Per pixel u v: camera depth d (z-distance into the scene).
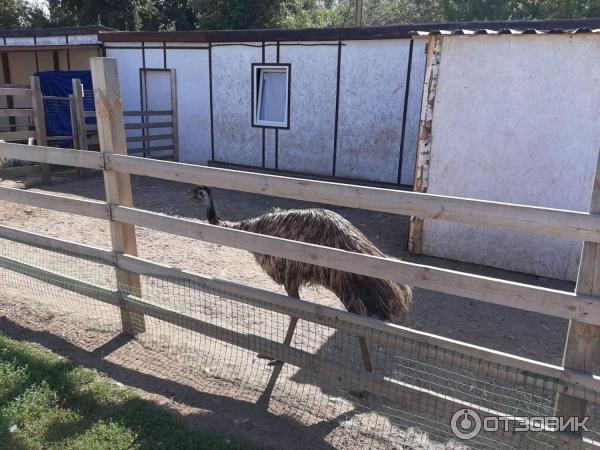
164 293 5.50
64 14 28.14
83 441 3.17
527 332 5.01
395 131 10.49
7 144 4.73
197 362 4.19
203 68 12.64
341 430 3.42
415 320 5.17
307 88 11.27
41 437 3.22
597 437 3.22
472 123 6.30
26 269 5.00
